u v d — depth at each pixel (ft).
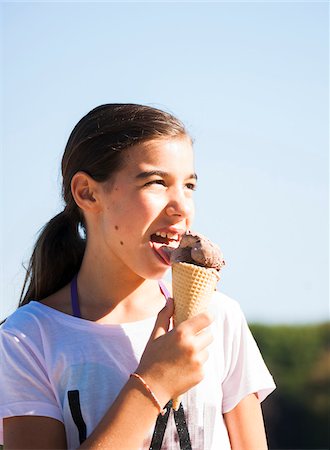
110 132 9.75
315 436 45.09
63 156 10.50
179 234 9.54
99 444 8.48
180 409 9.39
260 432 10.05
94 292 9.96
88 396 9.23
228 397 10.07
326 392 45.68
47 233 10.66
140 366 8.85
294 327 46.68
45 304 10.07
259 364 10.31
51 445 9.10
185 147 9.71
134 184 9.42
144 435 8.61
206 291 9.10
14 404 9.26
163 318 9.21
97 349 9.45
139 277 9.93
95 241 9.95
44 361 9.44
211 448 9.48
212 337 9.05
